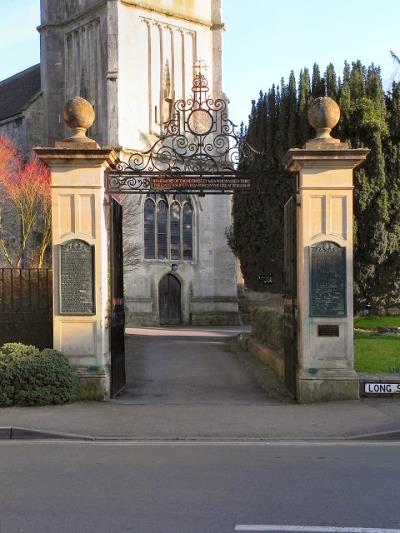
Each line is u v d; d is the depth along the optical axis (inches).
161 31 1551.4
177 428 373.7
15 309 486.6
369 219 641.0
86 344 451.5
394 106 655.1
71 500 243.3
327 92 689.0
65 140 454.3
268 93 761.6
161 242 1515.7
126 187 521.0
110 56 1444.4
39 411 413.1
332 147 445.4
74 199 452.1
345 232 446.0
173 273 1528.1
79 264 451.5
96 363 451.2
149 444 343.0
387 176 645.9
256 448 331.9
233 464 297.3
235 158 501.7
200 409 425.7
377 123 631.8
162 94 1542.8
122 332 505.7
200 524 217.2
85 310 451.2
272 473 280.8
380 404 429.1
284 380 513.7
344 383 443.2
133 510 231.6
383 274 656.4
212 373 604.1
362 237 645.3
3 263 1248.2
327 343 445.7
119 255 500.1
